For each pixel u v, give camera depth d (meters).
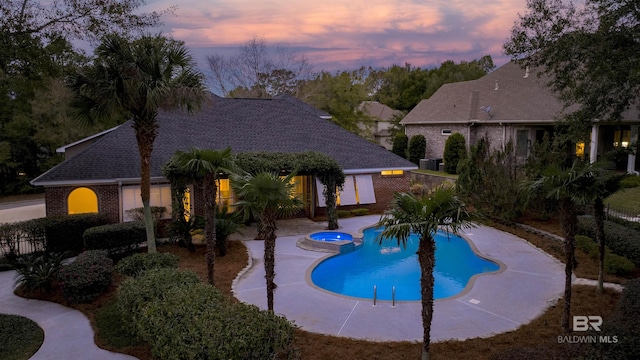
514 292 12.05
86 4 13.39
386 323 10.12
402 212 7.89
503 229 19.95
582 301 11.07
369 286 13.79
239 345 6.47
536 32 14.69
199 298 8.22
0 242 15.37
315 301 11.66
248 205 9.23
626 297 8.66
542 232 18.28
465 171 22.38
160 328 7.45
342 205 23.86
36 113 34.28
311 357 8.40
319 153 20.70
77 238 16.59
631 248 13.50
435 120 36.97
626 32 13.22
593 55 13.82
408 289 13.45
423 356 7.88
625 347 6.18
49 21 13.09
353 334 9.52
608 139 29.11
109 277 12.01
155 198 19.66
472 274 14.91
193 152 11.68
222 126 24.27
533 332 9.42
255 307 7.93
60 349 8.93
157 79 13.47
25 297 12.02
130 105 13.43
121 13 13.91
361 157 24.72
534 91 31.20
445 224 7.64
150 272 10.30
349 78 47.84
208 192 11.63
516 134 30.97
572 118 15.47
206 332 6.77
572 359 6.26
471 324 9.96
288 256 16.25
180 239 16.84
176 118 23.67
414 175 34.06
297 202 9.48
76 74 13.15
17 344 9.15
